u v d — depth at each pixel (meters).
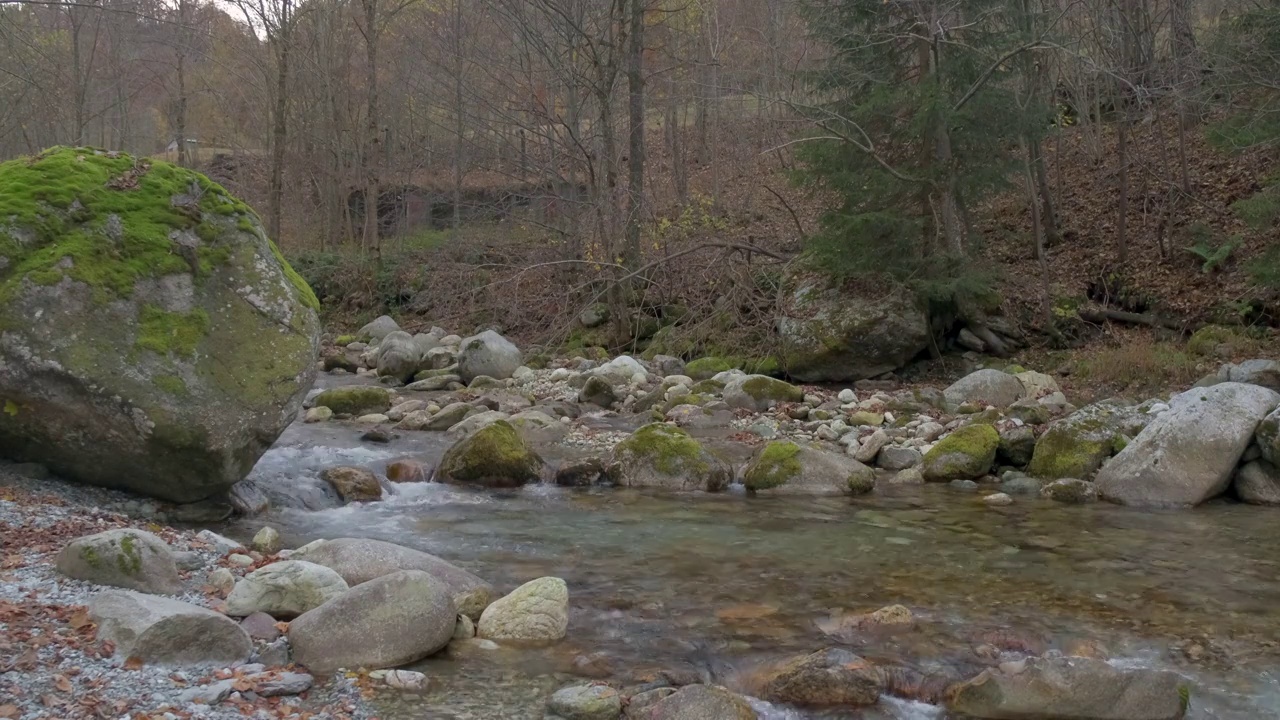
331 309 27.55
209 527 8.27
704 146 31.58
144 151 38.53
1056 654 5.62
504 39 28.67
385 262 27.59
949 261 17.39
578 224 22.20
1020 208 22.19
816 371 17.77
